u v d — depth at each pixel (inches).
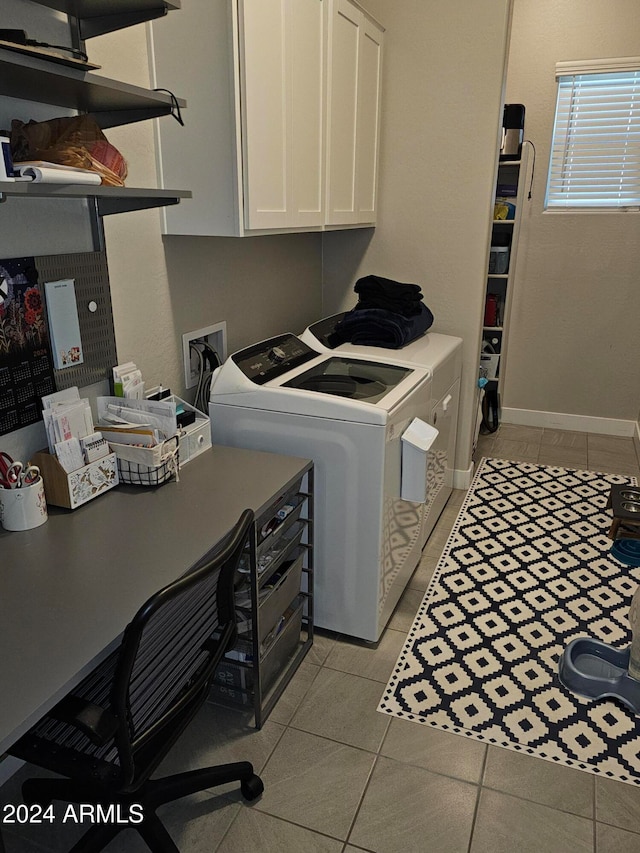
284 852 58.5
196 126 74.4
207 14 69.6
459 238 119.1
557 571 104.7
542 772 67.1
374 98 111.2
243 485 67.9
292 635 82.6
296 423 80.7
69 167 50.1
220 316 95.5
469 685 79.4
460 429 131.5
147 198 65.4
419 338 116.4
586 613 93.6
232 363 84.9
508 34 113.0
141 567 51.7
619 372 163.5
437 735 71.8
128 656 40.4
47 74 48.8
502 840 59.7
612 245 154.3
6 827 61.5
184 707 51.5
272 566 71.5
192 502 63.8
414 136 116.5
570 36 144.4
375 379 90.8
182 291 85.4
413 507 95.3
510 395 175.5
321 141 92.0
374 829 60.7
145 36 73.5
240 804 63.4
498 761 68.4
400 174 119.6
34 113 61.2
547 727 72.9
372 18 104.3
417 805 63.2
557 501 130.1
